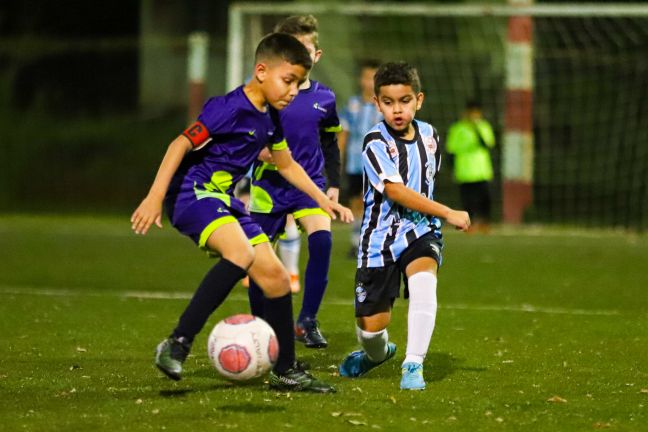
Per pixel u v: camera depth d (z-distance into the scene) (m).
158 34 90.44
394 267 18.70
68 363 20.91
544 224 66.44
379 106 18.89
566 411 16.78
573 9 55.09
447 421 16.02
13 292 32.94
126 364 20.80
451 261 42.84
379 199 18.92
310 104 23.73
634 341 23.98
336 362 21.53
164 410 16.53
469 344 23.53
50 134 84.25
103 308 29.42
